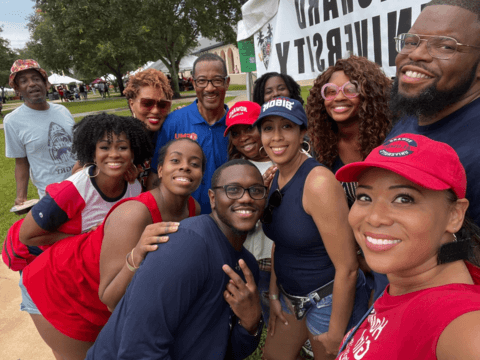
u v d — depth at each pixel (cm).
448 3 132
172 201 191
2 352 288
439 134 145
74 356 197
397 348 78
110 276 161
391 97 166
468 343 61
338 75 214
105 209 202
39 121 333
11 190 755
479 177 125
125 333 128
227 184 144
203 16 2384
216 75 285
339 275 166
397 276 89
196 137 302
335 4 338
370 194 87
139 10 2417
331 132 237
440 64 133
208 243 138
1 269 416
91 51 2777
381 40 301
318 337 185
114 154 192
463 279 83
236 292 140
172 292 126
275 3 416
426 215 79
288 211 173
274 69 446
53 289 183
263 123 174
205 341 143
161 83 287
